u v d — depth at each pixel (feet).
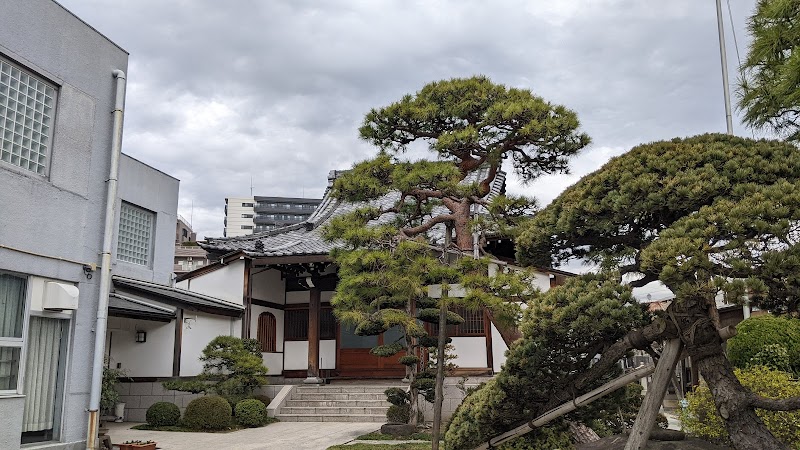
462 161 30.71
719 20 42.98
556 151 29.50
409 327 33.47
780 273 14.01
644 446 17.84
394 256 26.66
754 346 32.37
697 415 21.63
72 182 28.35
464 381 41.06
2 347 24.61
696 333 17.08
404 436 36.22
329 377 56.59
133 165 48.24
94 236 29.63
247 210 285.84
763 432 16.35
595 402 21.86
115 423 44.27
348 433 38.42
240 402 42.83
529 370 20.21
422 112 29.53
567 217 19.19
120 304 42.47
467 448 23.18
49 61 27.30
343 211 64.03
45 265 26.50
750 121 27.50
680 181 17.11
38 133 26.86
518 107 27.61
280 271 59.93
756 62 26.40
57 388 27.43
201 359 44.39
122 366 47.19
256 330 55.31
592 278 19.13
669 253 14.93
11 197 24.99
